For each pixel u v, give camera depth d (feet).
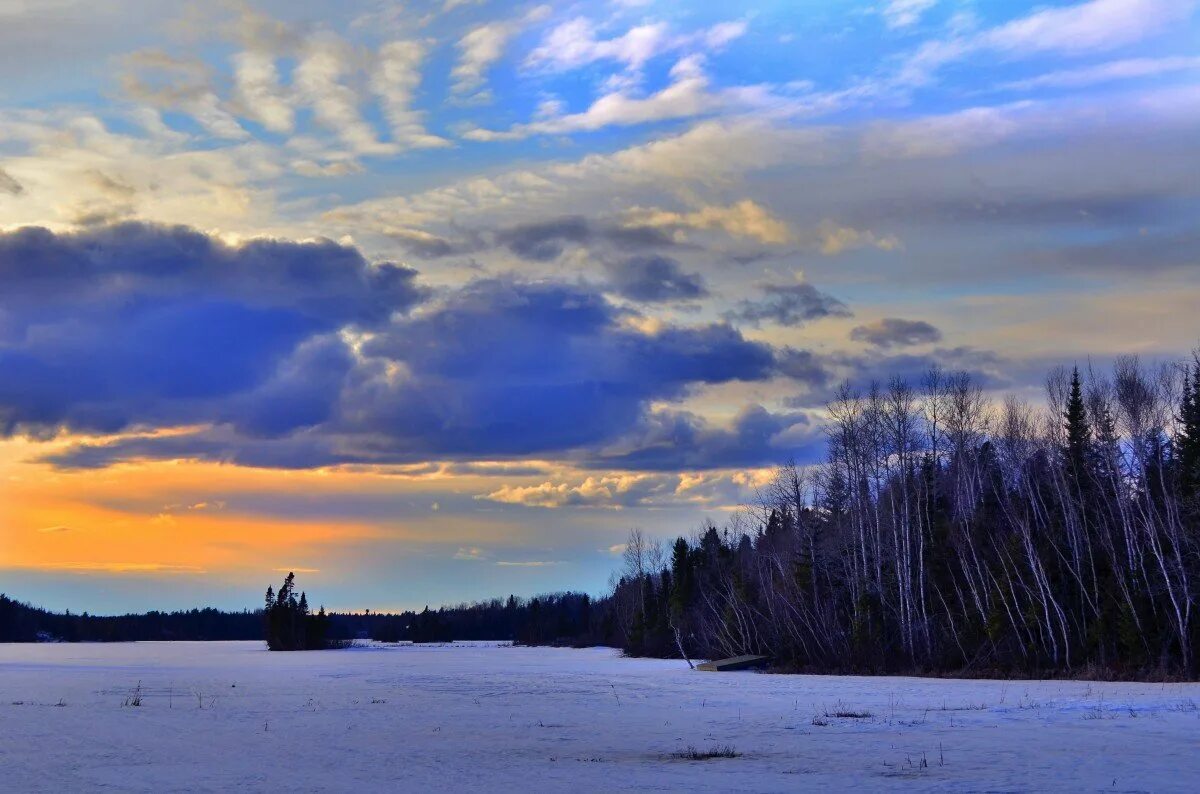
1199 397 301.84
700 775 105.40
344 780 105.60
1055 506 310.65
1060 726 139.03
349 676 333.21
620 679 304.30
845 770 105.50
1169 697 181.88
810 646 338.75
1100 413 302.25
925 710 171.63
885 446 342.64
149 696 236.22
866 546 347.56
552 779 104.42
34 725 163.94
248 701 219.82
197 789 99.60
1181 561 250.98
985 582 296.30
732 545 540.11
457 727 161.38
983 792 89.25
